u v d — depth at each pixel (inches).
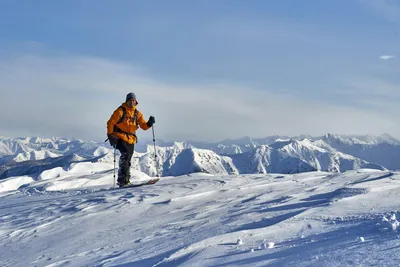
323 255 123.9
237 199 292.2
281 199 261.1
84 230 245.8
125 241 202.5
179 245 172.7
